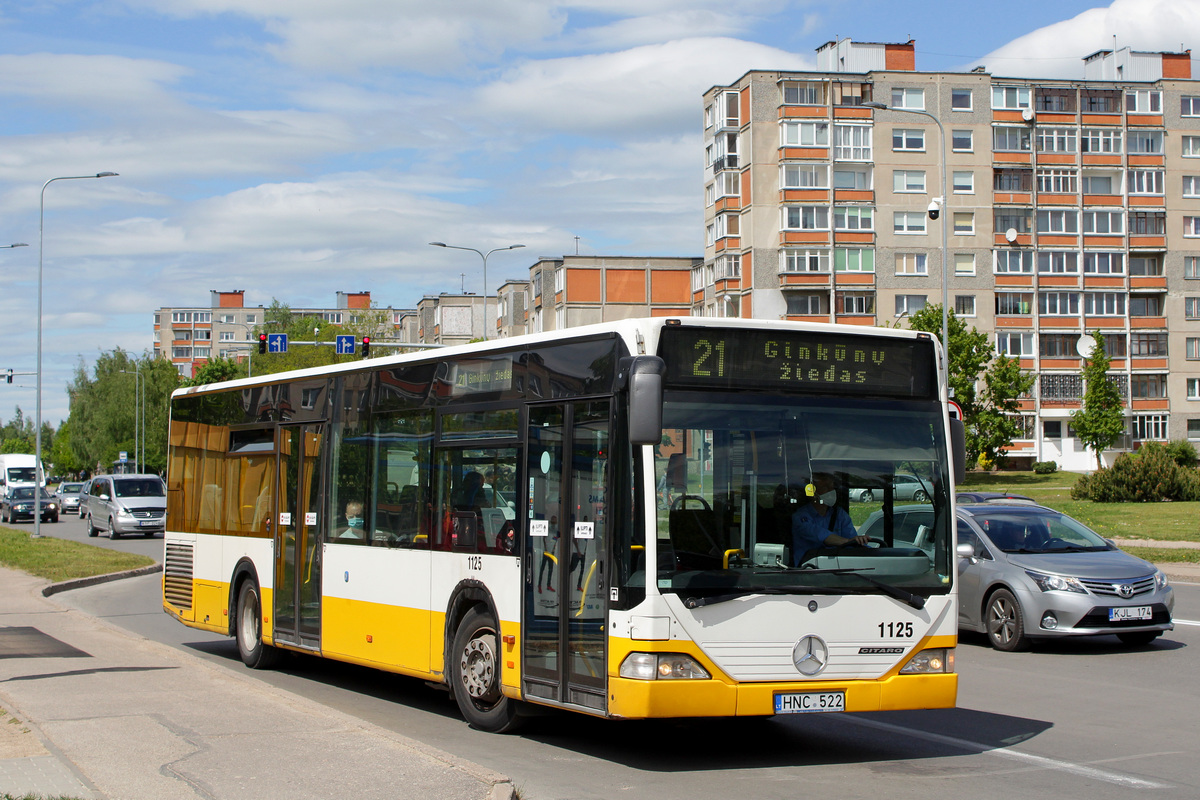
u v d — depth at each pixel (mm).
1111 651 14062
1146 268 85750
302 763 7367
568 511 8445
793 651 7879
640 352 7961
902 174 79062
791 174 77562
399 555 10609
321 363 92625
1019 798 7320
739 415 8062
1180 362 86125
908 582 8258
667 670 7617
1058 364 83688
